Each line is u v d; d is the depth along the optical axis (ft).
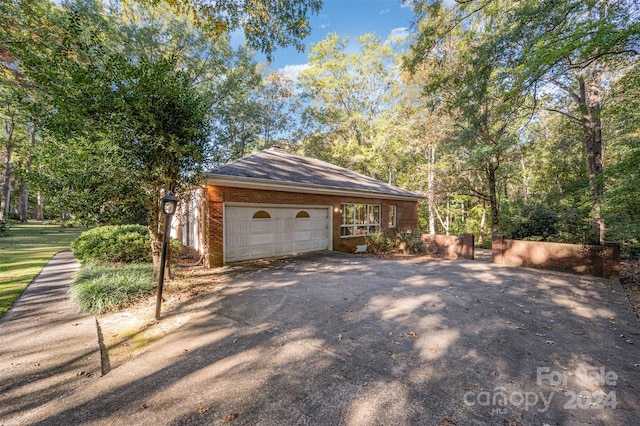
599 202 29.66
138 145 17.98
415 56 27.02
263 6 20.93
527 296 19.71
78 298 16.62
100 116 17.33
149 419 7.86
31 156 17.92
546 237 34.78
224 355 11.46
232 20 21.80
